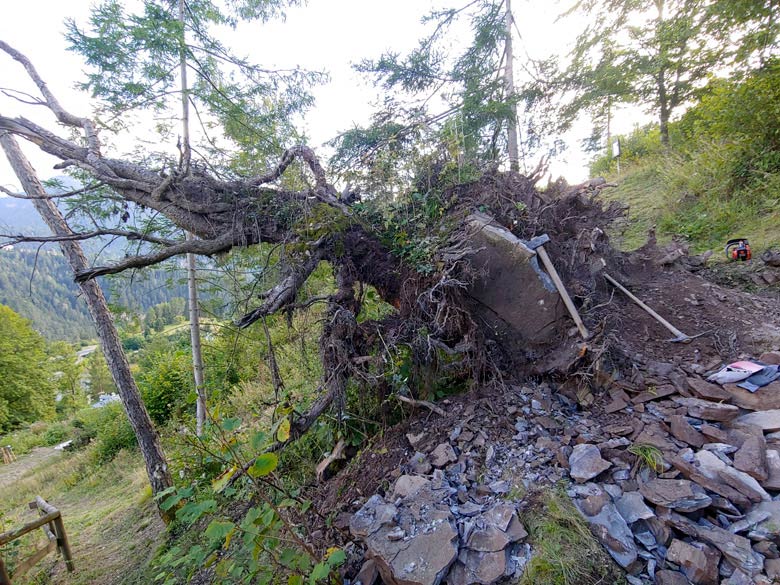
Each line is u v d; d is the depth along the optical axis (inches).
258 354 252.5
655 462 86.4
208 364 338.6
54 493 382.9
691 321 138.3
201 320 287.9
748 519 73.0
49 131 176.9
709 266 191.2
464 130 264.2
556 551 73.0
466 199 158.2
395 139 179.5
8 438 752.3
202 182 161.0
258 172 227.3
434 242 139.8
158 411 394.0
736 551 67.7
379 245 154.5
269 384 272.4
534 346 133.2
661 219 271.7
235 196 159.2
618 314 138.4
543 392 121.7
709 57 344.8
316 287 194.5
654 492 81.1
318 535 104.1
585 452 92.8
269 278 152.3
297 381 204.7
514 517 80.6
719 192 253.1
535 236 148.5
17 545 229.1
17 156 217.6
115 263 140.2
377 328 137.3
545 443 101.3
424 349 131.0
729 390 102.3
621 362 118.0
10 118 173.3
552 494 84.8
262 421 197.8
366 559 87.9
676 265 180.2
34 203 216.8
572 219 167.0
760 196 228.5
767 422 90.6
